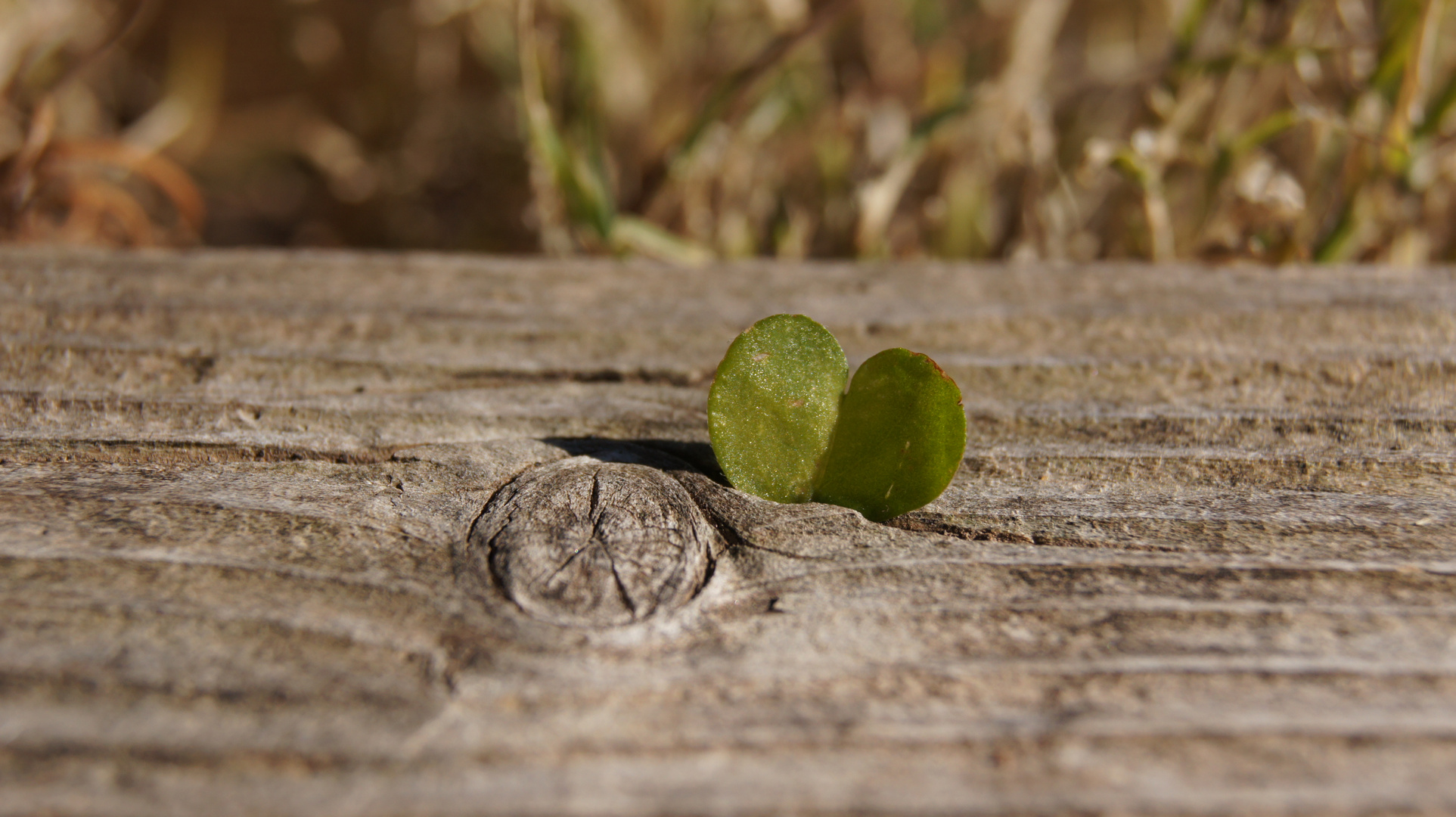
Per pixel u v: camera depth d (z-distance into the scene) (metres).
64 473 0.19
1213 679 0.17
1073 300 0.23
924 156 0.38
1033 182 0.32
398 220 0.45
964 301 0.23
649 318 0.22
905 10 0.42
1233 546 0.18
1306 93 0.30
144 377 0.21
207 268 0.23
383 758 0.16
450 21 0.43
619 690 0.17
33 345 0.21
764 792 0.16
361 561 0.18
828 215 0.36
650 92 0.40
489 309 0.22
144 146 0.41
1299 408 0.20
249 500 0.19
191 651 0.17
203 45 0.47
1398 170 0.27
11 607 0.17
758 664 0.17
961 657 0.17
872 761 0.16
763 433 0.19
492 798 0.16
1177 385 0.21
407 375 0.21
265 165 0.54
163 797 0.16
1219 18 0.35
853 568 0.18
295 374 0.21
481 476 0.19
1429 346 0.21
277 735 0.17
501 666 0.17
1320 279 0.23
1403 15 0.26
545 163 0.30
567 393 0.21
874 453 0.18
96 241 0.34
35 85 0.38
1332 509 0.19
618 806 0.16
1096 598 0.18
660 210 0.35
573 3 0.35
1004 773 0.16
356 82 0.49
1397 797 0.16
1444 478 0.19
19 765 0.16
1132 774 0.16
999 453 0.20
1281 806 0.16
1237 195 0.29
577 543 0.18
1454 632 0.17
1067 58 0.49
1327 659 0.17
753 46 0.39
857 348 0.22
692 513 0.18
